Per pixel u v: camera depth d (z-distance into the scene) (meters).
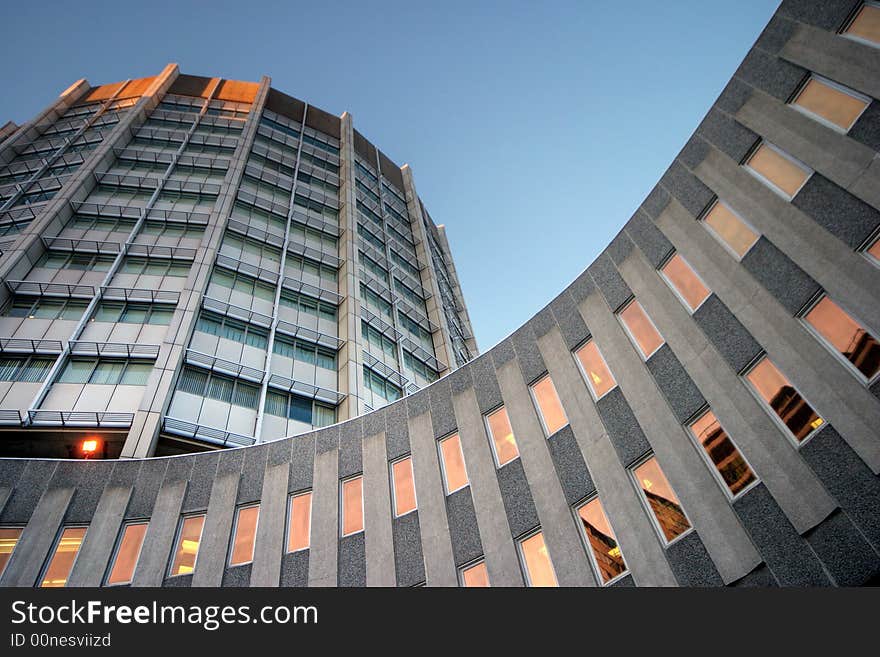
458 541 15.06
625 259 15.43
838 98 11.38
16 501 18.55
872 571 8.81
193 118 52.59
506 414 16.28
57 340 27.98
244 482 19.22
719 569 10.64
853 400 9.78
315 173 52.22
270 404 30.06
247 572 16.91
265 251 39.72
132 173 42.72
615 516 12.63
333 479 18.27
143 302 31.58
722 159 13.62
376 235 50.69
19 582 16.70
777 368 11.17
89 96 58.47
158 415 24.83
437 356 44.50
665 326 13.63
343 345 35.53
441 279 59.16
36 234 33.22
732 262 12.62
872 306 9.86
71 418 24.72
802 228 11.34
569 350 15.77
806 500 9.95
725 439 11.60
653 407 13.09
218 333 31.73
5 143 48.00
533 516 14.11
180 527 18.45
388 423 18.75
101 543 17.83
